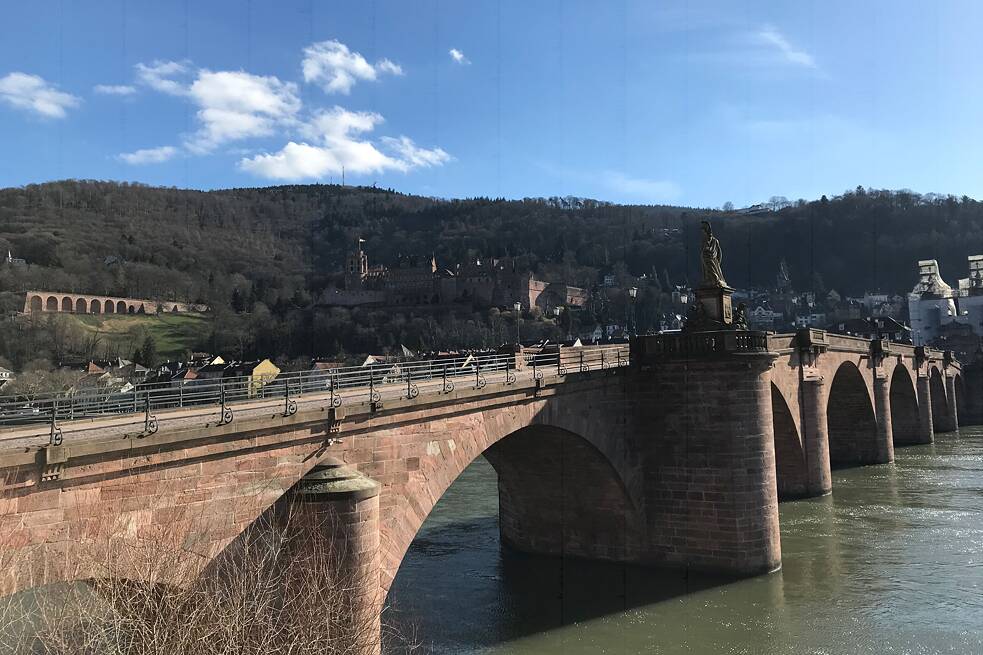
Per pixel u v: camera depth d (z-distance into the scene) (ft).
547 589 125.80
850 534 155.22
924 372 324.39
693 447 129.39
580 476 136.26
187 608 56.44
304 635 60.18
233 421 65.36
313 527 67.97
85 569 53.83
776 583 123.65
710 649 99.60
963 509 179.42
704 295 135.03
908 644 99.19
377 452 81.30
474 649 101.50
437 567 141.18
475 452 96.78
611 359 150.41
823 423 199.41
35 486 52.19
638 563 134.82
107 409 79.10
